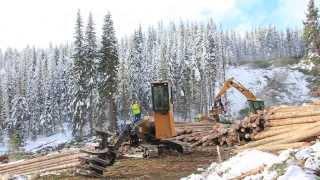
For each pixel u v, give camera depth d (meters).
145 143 19.83
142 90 95.62
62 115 102.00
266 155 10.15
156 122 19.69
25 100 104.25
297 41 185.50
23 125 102.75
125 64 96.88
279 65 146.62
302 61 141.75
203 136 22.88
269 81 133.38
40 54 136.25
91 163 15.90
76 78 75.12
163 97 19.78
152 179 14.62
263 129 19.84
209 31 121.88
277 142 12.99
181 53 111.12
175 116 104.00
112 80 70.31
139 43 120.25
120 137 18.33
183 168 16.23
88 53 74.56
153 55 113.88
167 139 20.06
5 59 182.62
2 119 103.38
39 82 106.44
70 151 17.00
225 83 31.23
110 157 16.83
